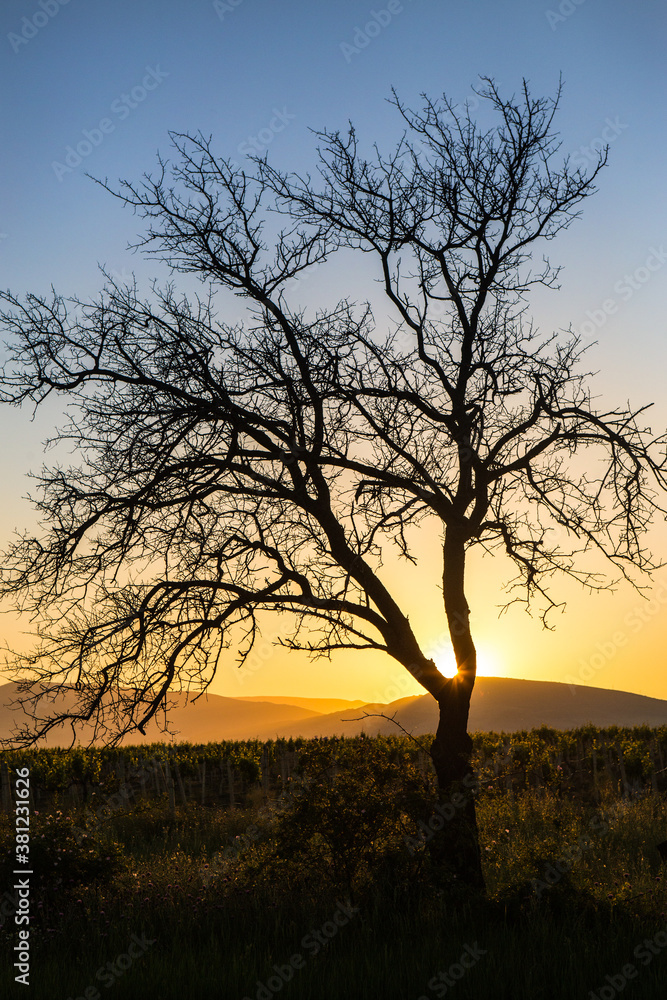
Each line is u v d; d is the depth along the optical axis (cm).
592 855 1266
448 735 1080
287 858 1040
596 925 880
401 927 902
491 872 1144
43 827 1105
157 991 732
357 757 1084
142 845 1650
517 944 829
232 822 1800
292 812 1062
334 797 1033
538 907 927
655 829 1550
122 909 1021
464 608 1118
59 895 1017
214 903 1008
